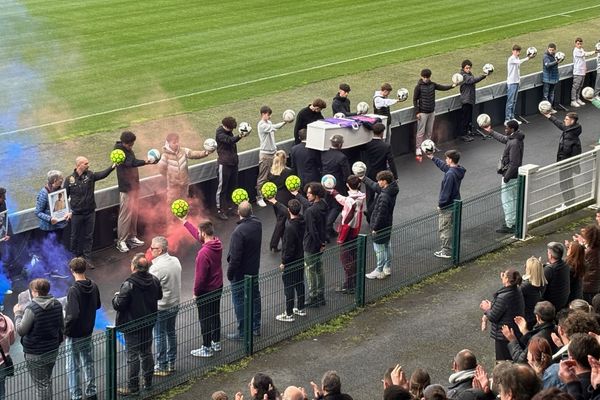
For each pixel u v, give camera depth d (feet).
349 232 69.92
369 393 57.16
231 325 62.34
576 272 60.49
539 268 57.16
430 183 92.32
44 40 143.95
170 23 153.38
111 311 67.26
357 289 67.62
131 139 75.92
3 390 51.44
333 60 135.44
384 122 84.79
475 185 91.50
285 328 64.18
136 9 161.48
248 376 59.16
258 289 61.77
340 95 90.89
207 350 60.18
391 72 129.70
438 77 127.65
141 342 55.93
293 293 64.54
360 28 151.84
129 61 134.51
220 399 42.52
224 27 151.43
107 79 126.52
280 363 60.59
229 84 124.88
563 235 80.28
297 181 67.41
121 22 153.58
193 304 59.00
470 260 75.51
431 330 64.85
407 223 72.02
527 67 131.64
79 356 53.72
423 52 139.13
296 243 64.34
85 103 117.29
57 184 71.46
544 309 51.24
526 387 38.70
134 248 77.41
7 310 67.15
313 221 65.41
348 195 71.10
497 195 77.30
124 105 116.67
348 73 129.18
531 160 98.37
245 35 147.43
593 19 157.38
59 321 53.26
